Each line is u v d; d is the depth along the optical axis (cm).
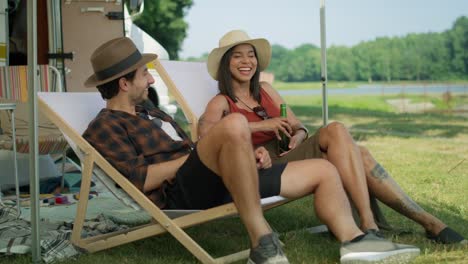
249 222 301
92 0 733
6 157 550
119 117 343
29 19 326
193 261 334
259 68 398
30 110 329
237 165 298
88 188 334
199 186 320
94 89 733
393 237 357
